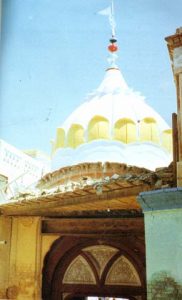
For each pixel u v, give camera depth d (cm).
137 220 1023
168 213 609
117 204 862
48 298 1084
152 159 1286
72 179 1196
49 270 1102
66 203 884
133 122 1324
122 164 1149
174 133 666
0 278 1067
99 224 1053
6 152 1223
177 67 673
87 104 1409
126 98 1395
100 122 1312
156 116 1397
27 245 1099
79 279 1086
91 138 1301
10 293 1072
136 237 1031
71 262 1101
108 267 1062
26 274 1083
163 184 677
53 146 1404
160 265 598
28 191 998
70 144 1330
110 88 1427
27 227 1111
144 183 708
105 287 1056
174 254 589
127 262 1048
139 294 1018
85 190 796
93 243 1080
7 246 1096
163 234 607
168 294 581
